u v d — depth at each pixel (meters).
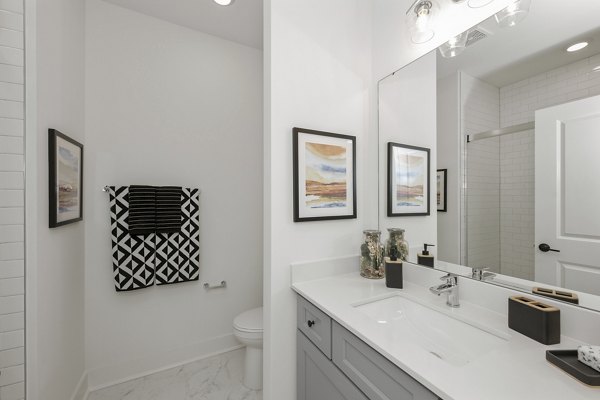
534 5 0.92
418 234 1.37
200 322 2.08
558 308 0.82
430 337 1.03
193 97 2.07
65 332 1.41
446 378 0.63
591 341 0.77
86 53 1.71
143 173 1.89
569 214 0.86
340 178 1.48
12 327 1.10
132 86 1.85
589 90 0.81
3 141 1.09
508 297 0.96
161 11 1.87
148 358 1.88
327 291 1.24
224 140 2.20
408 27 1.27
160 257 1.89
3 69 1.10
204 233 2.11
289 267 1.35
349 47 1.55
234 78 2.24
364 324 0.91
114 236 1.74
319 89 1.44
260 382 1.73
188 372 1.90
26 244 1.12
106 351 1.76
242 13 1.89
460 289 1.13
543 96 0.91
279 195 1.32
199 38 2.10
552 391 0.59
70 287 1.48
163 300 1.94
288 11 1.35
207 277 2.12
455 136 1.19
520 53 0.96
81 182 1.60
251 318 1.82
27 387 1.11
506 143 1.01
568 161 0.86
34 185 1.14
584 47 0.82
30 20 1.13
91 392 1.68
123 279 1.76
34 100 1.14
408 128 1.41
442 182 1.25
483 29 1.07
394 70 1.48
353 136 1.53
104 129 1.76
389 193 1.52
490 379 0.63
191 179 2.06
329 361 1.06
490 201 1.07
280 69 1.33
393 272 1.28
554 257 0.89
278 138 1.32
